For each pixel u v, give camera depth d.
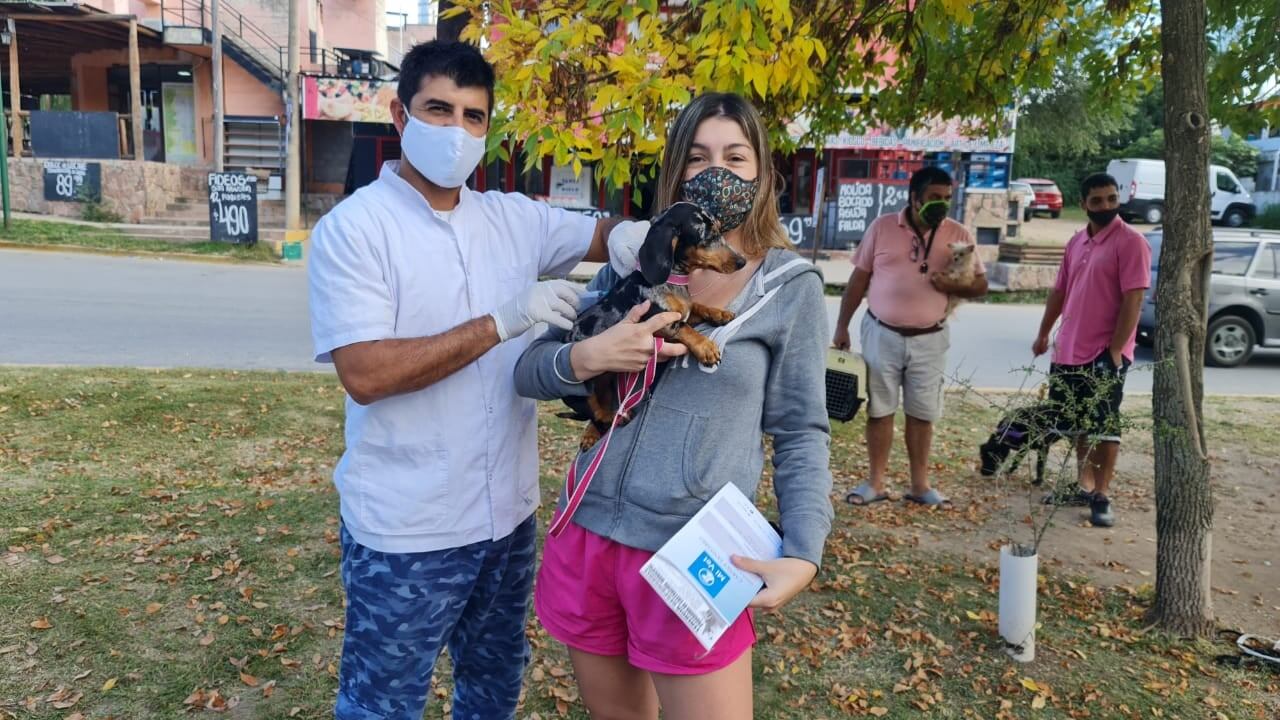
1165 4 3.53
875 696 3.23
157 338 8.93
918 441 5.20
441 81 1.90
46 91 25.00
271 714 2.95
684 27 3.72
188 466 5.32
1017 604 3.45
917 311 4.96
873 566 4.34
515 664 2.38
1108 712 3.15
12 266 13.00
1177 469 3.69
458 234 2.04
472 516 2.04
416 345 1.86
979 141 18.36
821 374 1.94
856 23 4.46
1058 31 5.16
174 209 19.22
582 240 2.31
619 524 1.90
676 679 1.88
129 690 3.04
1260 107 4.91
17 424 5.80
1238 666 3.47
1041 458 5.08
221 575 3.91
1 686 3.01
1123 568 4.44
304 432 6.10
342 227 1.89
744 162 1.94
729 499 1.82
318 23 24.03
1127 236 4.73
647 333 1.76
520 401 2.16
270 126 21.44
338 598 3.75
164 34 19.98
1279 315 11.03
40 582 3.74
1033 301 16.44
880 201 18.91
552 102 3.47
